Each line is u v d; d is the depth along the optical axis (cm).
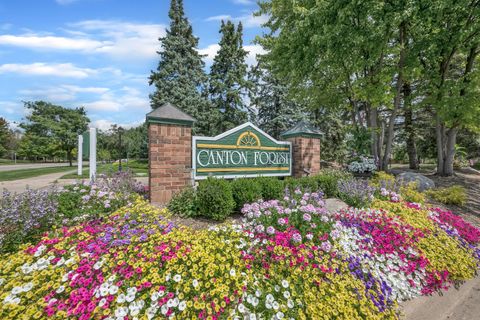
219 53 1886
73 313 169
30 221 276
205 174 497
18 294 184
